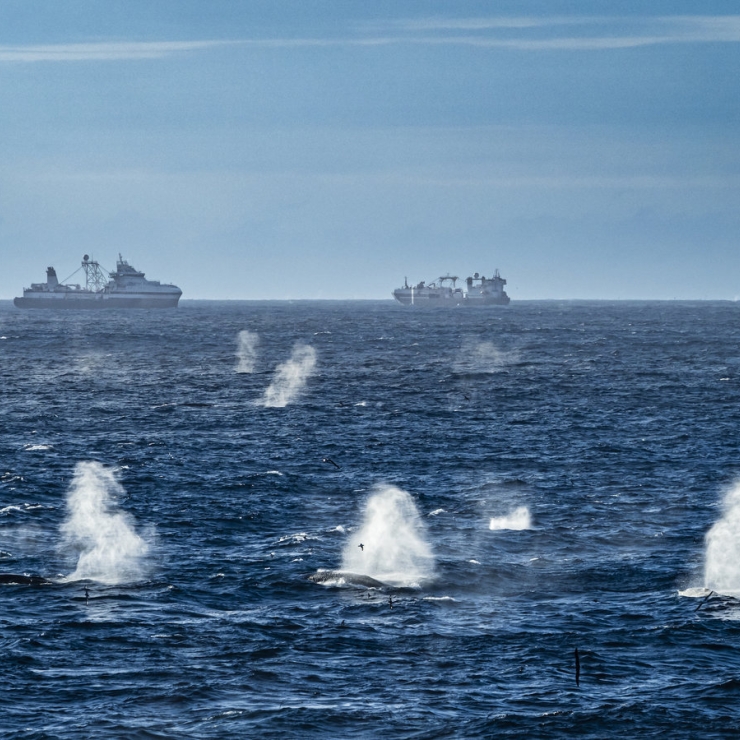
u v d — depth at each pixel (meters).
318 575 93.94
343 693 71.00
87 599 87.88
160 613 84.94
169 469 148.25
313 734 65.38
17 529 111.25
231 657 76.38
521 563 100.38
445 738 65.19
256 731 65.62
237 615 84.88
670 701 70.12
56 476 142.38
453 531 112.75
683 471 148.38
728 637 80.88
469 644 79.25
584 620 84.25
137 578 94.00
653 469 150.12
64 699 69.62
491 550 104.94
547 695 70.81
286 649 77.88
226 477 142.12
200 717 67.38
